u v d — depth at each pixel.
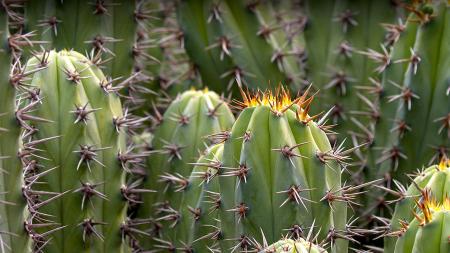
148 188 5.62
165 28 6.94
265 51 6.45
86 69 5.11
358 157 6.07
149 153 5.41
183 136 5.46
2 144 4.39
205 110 5.48
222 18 6.39
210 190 4.88
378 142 5.82
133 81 6.08
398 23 6.39
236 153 4.59
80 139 4.96
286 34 6.95
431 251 4.23
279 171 4.48
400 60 5.83
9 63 4.41
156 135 5.66
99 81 5.11
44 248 4.98
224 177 4.61
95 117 5.05
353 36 6.39
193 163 5.18
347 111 6.28
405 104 5.66
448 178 4.65
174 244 5.25
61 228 4.92
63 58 5.07
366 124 6.22
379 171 5.76
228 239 4.64
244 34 6.45
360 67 6.33
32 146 4.92
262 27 6.43
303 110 4.73
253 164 4.48
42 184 4.95
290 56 6.77
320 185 4.57
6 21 4.41
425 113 5.64
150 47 6.57
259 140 4.49
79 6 5.87
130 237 5.36
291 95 6.43
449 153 5.64
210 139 5.41
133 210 5.68
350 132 6.06
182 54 7.55
